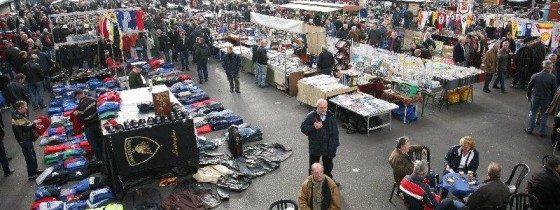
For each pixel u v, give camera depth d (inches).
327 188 227.6
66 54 676.7
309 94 485.7
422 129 430.0
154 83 599.8
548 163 251.1
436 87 462.9
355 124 428.1
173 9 1259.2
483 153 370.3
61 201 296.4
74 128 355.6
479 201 228.2
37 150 402.9
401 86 458.6
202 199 302.4
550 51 601.9
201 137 410.6
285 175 339.3
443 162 352.8
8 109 528.1
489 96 532.1
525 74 546.9
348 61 577.9
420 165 237.5
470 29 796.0
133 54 732.7
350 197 304.7
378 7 1115.9
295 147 392.2
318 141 299.9
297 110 498.0
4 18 941.2
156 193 311.7
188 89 565.9
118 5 1272.1
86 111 343.6
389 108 417.1
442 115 469.1
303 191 230.5
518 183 278.5
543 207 251.9
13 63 581.3
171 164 327.6
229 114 460.1
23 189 330.6
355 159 365.1
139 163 315.6
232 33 841.5
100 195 302.7
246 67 679.7
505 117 457.1
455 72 489.4
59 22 821.2
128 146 308.7
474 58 589.0
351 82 472.1
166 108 328.8
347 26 774.5
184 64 703.7
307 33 607.8
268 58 613.6
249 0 1295.5
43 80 547.2
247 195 311.4
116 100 366.3
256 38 732.7
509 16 742.5
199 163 345.4
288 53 638.5
